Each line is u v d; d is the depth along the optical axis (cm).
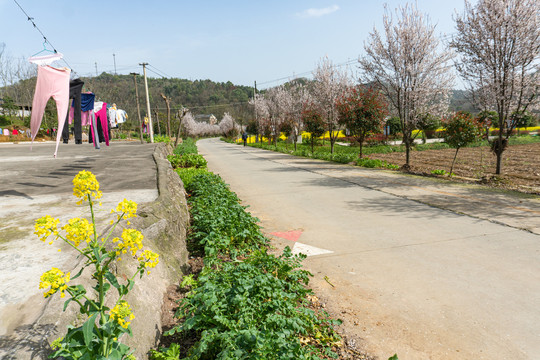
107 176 888
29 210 518
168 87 17925
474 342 321
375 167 1666
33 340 193
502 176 1277
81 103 795
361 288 436
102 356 178
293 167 1738
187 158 1617
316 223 738
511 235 614
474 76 1302
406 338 330
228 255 514
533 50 1143
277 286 355
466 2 1249
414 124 1592
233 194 875
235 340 257
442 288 429
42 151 1981
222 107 15625
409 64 1523
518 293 410
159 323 307
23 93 5672
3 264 309
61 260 317
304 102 2797
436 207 834
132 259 345
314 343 319
